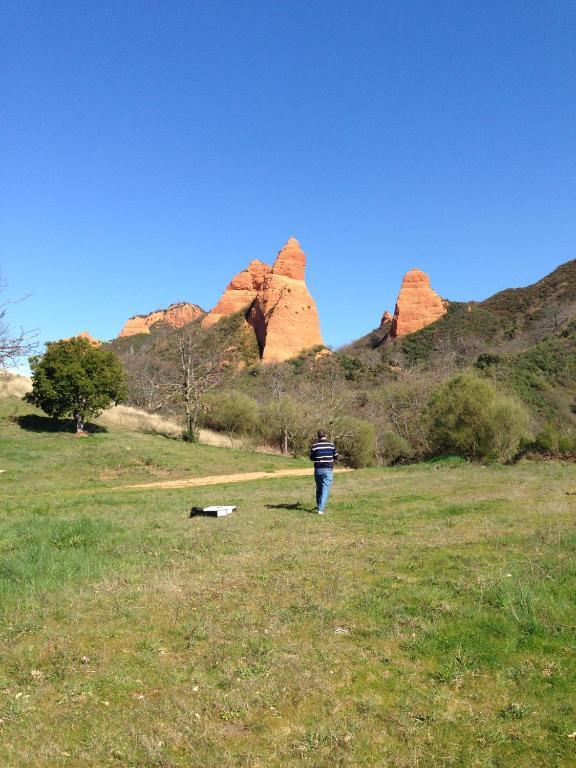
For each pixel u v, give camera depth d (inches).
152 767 125.0
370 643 183.6
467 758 125.3
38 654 181.5
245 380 3016.7
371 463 1555.1
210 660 173.6
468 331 3934.5
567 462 940.6
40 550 306.0
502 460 962.7
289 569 270.4
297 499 540.7
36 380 1156.5
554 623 190.1
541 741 130.1
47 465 955.3
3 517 462.9
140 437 1285.7
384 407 1863.9
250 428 1578.5
